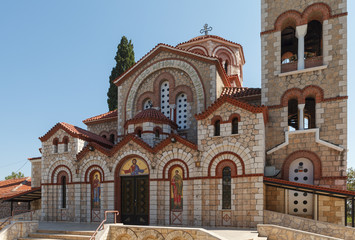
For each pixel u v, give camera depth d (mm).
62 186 29266
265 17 27281
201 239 17016
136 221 25219
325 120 23750
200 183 22969
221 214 22109
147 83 32594
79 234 20609
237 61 42281
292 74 25391
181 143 24141
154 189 24500
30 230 21781
